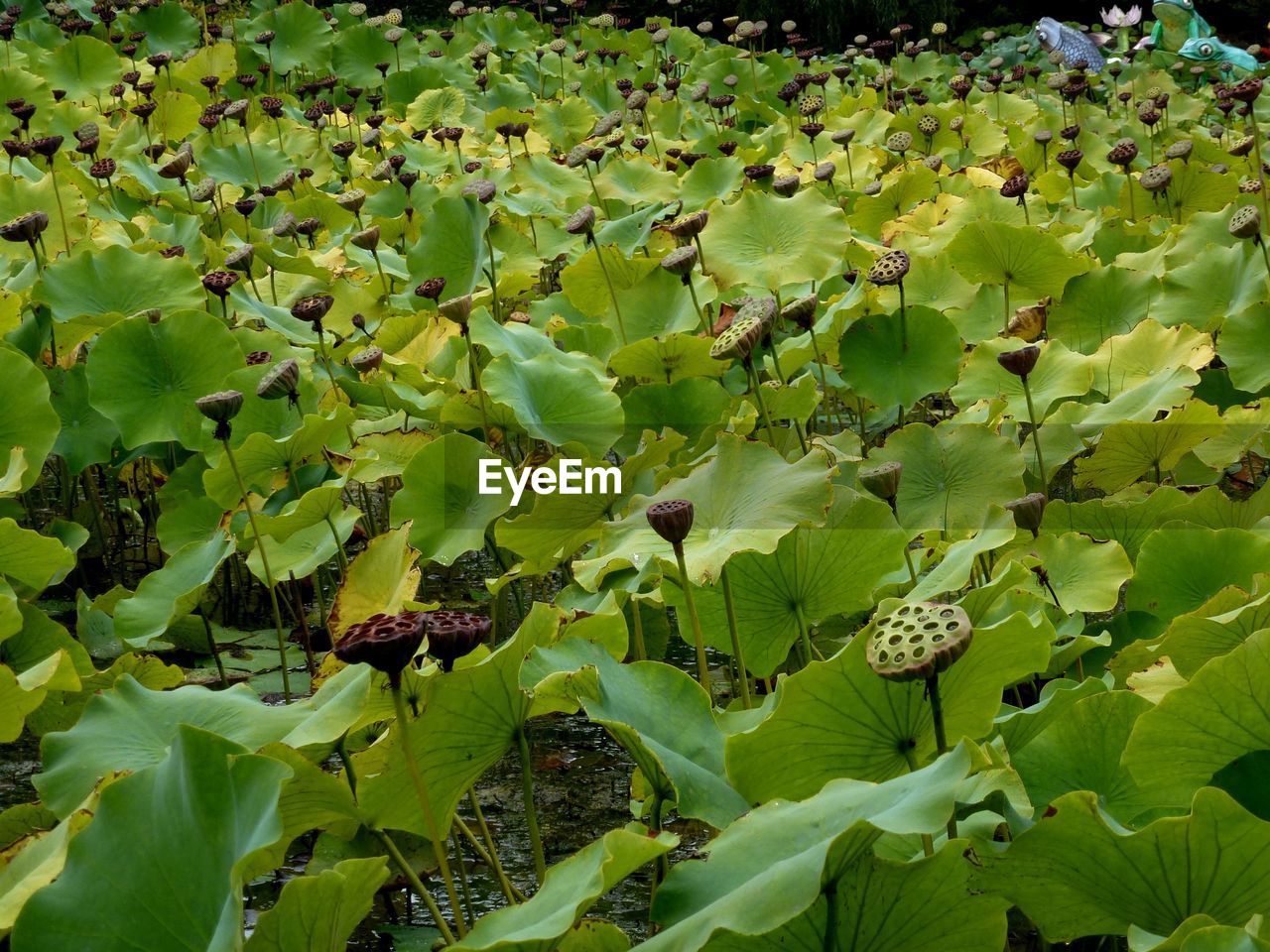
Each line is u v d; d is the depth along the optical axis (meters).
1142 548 3.26
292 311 4.68
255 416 4.30
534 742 3.71
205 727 2.70
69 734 2.66
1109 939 2.71
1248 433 4.09
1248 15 18.97
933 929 2.19
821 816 2.14
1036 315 5.06
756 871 2.08
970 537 3.56
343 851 3.09
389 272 5.96
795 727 2.43
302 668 4.06
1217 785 2.45
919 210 6.34
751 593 3.21
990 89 11.69
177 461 4.59
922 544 3.90
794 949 2.12
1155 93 11.89
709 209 5.13
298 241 6.61
